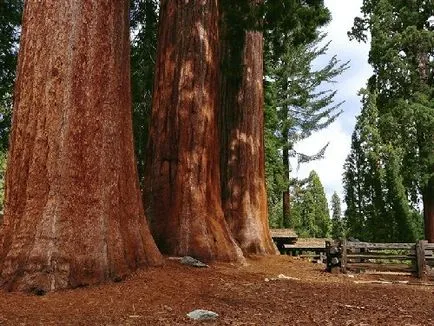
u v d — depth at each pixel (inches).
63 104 287.9
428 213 1023.6
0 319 208.1
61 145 284.0
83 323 206.1
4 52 687.7
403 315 246.7
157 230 441.4
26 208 278.4
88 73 297.6
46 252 266.7
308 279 410.0
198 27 479.5
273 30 726.5
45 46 292.7
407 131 1025.5
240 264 455.8
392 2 1099.3
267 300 282.0
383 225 1094.4
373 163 1122.0
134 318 218.4
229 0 595.8
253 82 670.5
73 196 281.9
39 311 225.0
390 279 431.5
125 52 329.1
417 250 446.9
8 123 736.3
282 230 882.1
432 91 1052.5
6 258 270.5
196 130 461.4
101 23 307.3
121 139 318.0
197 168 455.8
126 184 322.3
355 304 279.1
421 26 1106.1
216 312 239.0
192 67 471.5
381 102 1101.1
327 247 478.0
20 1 683.4
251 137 658.8
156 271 328.5
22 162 286.4
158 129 469.7
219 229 457.1
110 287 277.0
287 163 1481.3
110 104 307.7
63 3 296.8
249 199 640.4
